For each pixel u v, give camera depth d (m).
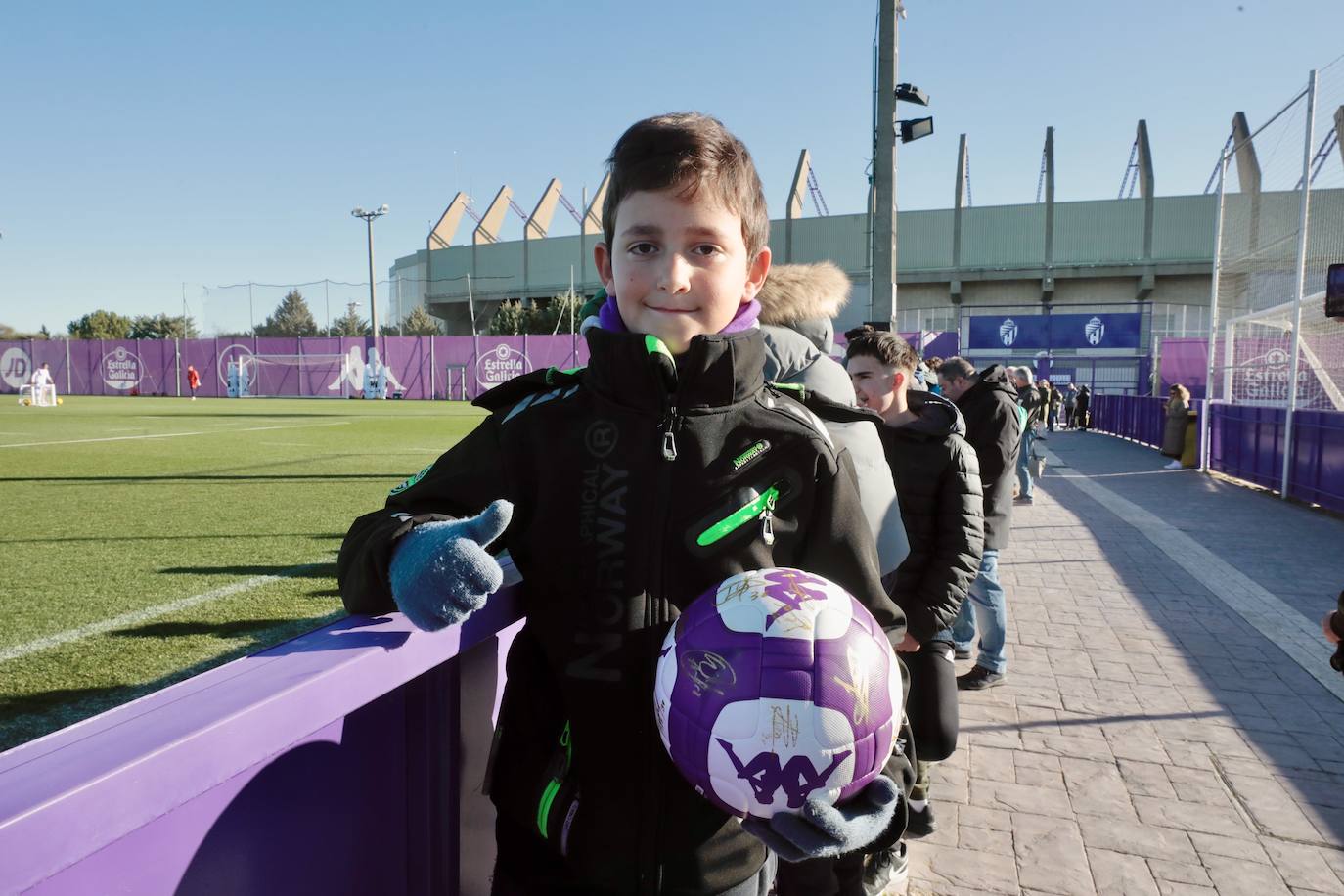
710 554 1.01
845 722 0.85
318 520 6.98
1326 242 9.34
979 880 2.45
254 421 21.16
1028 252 57.53
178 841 0.77
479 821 1.39
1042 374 35.84
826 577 1.11
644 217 1.04
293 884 0.95
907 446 2.41
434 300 78.12
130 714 0.73
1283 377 10.80
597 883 1.01
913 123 9.17
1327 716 3.62
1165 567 6.48
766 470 1.04
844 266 60.12
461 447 1.12
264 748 0.77
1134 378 34.94
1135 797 2.94
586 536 1.01
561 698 1.05
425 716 1.21
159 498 8.18
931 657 2.32
